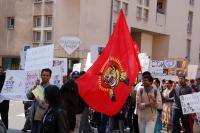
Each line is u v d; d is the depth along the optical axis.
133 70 9.07
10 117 19.11
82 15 36.88
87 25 37.19
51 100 6.40
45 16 38.59
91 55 16.84
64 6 37.56
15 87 12.73
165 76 21.31
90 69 9.03
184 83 14.19
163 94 16.41
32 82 12.20
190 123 14.02
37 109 9.73
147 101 10.46
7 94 12.81
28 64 11.72
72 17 37.31
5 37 40.91
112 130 13.59
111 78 9.01
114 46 9.08
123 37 9.13
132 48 9.16
